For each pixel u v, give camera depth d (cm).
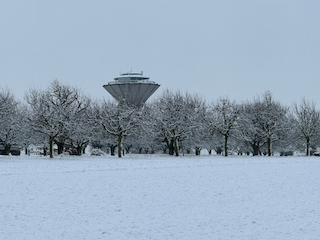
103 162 4172
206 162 4322
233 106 6806
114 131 6125
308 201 1955
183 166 3728
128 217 1612
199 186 2412
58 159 4928
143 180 2642
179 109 6381
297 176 2936
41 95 5812
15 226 1451
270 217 1617
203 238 1320
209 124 6619
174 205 1855
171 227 1460
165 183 2517
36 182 2459
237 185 2464
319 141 7675
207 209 1770
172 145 6750
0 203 1833
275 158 5459
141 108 7281
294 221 1549
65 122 5231
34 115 5312
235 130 6606
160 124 6297
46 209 1736
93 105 6781
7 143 6025
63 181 2530
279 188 2353
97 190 2223
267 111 6950
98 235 1348
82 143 6550
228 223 1519
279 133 7131
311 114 7256
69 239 1298
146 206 1827
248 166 3806
